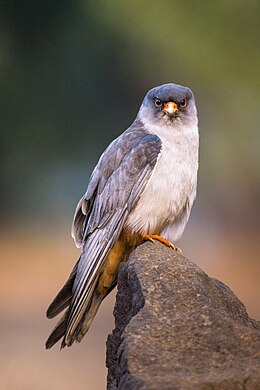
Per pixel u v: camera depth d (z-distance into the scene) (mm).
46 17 24359
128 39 22500
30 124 25328
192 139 7727
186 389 4480
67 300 7332
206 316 5152
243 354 4855
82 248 7680
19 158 25922
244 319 5977
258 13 20250
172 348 4918
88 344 13883
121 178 7566
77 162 26703
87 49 24531
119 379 4914
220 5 20219
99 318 16328
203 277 5758
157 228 7586
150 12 20938
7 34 24312
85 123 25938
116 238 7469
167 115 7676
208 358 4836
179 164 7590
